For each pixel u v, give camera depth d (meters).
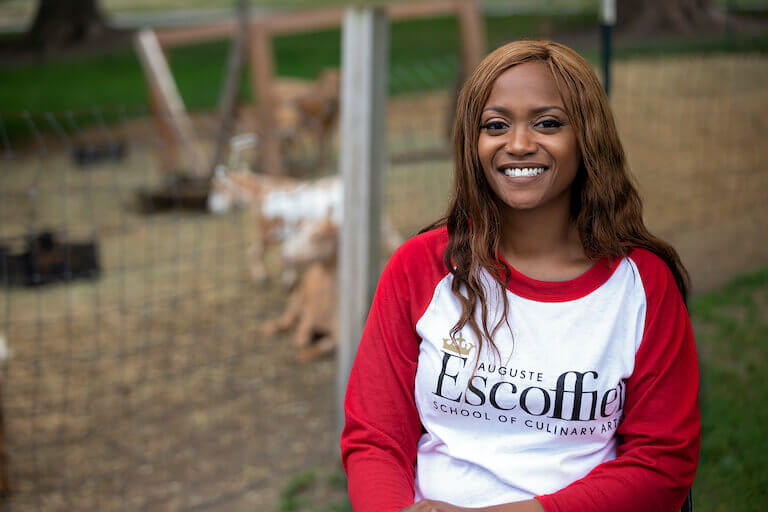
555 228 1.55
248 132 8.48
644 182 7.88
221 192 6.67
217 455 4.35
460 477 1.54
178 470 4.21
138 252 7.70
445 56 16.14
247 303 6.59
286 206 6.45
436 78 11.46
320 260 5.62
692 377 1.51
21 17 29.59
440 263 1.57
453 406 1.53
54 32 22.14
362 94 3.74
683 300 1.58
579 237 1.56
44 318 6.21
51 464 4.27
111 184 9.78
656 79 10.43
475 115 1.52
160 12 26.80
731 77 10.34
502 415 1.50
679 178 8.05
